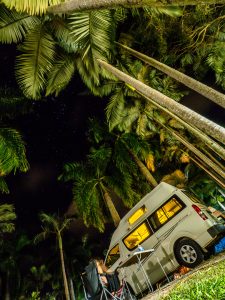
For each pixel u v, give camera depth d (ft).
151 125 55.67
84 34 22.34
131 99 51.24
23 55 26.05
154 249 26.00
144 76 45.68
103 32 22.49
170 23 33.63
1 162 35.55
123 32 37.76
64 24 27.50
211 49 33.14
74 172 67.05
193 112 10.46
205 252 23.53
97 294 24.79
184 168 67.62
